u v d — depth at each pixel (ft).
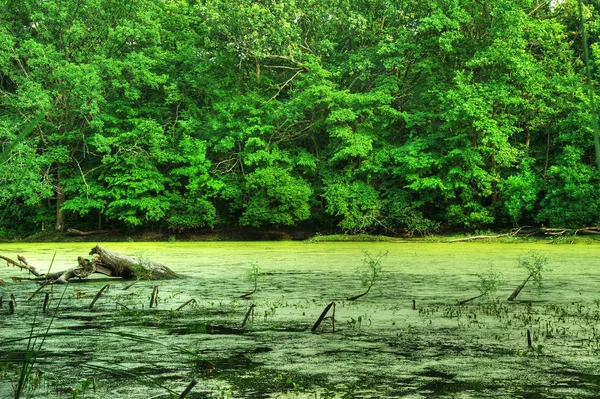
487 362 21.79
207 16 134.21
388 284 46.39
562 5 135.95
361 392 18.03
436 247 98.17
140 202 130.82
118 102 136.36
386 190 131.75
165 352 23.53
